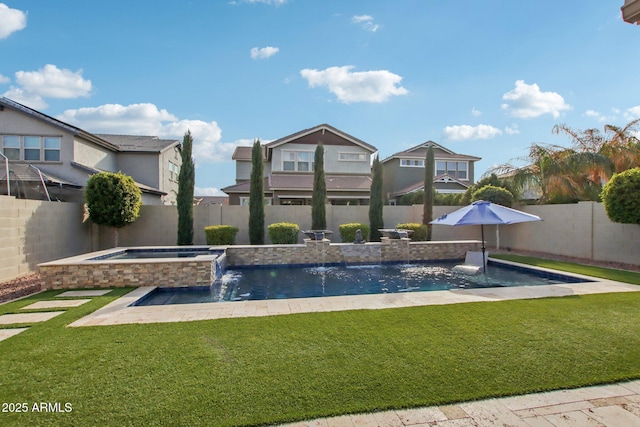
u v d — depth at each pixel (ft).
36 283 25.67
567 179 43.80
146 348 12.55
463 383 10.03
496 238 48.26
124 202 39.34
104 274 24.71
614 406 8.95
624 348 12.55
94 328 14.82
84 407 8.77
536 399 9.27
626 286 23.47
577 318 16.05
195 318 16.47
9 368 10.91
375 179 51.13
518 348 12.53
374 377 10.36
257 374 10.52
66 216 36.32
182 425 8.07
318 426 8.09
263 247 37.60
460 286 27.50
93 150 57.31
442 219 32.58
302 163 75.97
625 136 47.88
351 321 15.75
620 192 29.14
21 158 51.11
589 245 36.63
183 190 44.45
